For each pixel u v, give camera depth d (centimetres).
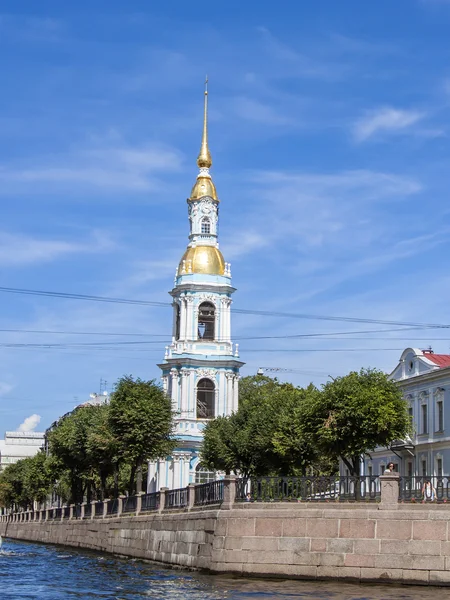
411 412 8019
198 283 10156
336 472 9794
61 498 13138
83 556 5969
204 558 4094
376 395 6112
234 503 4006
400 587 3544
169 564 4628
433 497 3778
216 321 10188
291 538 3797
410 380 7981
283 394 8238
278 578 3788
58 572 4553
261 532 3856
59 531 8250
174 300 10362
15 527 11444
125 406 7312
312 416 6278
